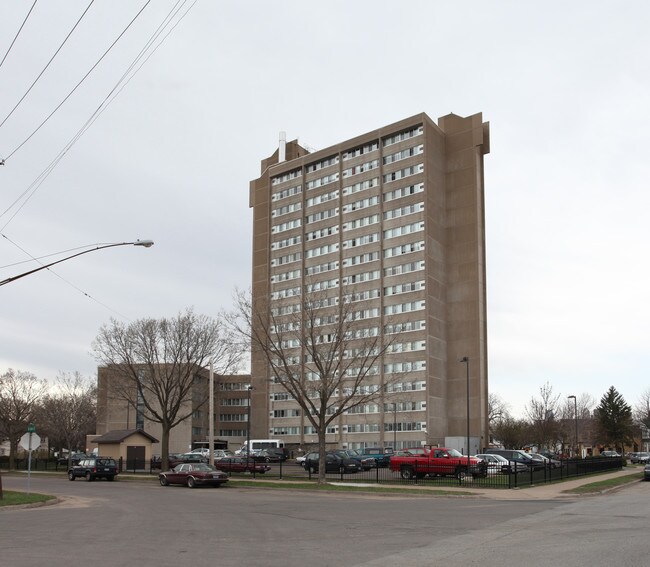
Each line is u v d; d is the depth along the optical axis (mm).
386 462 59312
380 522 19703
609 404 115938
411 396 95062
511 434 90250
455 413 97688
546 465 41500
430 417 94000
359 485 38000
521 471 39250
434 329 97625
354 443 98875
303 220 114062
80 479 51781
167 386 57062
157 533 17438
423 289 97438
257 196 122625
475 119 104125
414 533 16844
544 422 85938
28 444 33156
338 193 110250
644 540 14984
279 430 107812
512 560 12422
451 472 40312
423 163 101000
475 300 99312
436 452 42125
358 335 96438
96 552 13992
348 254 106875
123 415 113688
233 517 21859
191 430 118438
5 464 82812
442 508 24891
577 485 37312
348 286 105000
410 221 100812
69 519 21750
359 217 106750
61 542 15711
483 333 100375
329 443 101625
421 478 41594
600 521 19359
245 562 12531
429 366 95188
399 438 95000
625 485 39844
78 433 85188
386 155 105438
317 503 28078
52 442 104000
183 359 57875
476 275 99875
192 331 56719
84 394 88500
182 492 36656
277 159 124750
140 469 62344
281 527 18641
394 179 103875
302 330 49406
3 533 17688
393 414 95250
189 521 20656
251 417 111812
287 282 113875
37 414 83000
